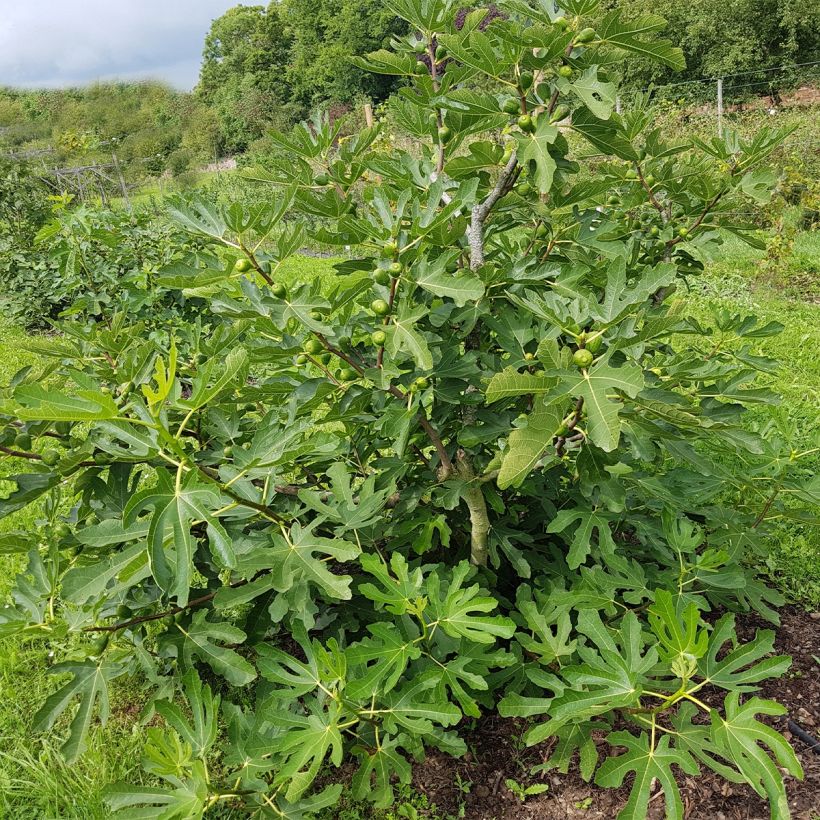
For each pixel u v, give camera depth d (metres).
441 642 2.41
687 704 2.29
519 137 2.41
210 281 2.08
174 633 2.44
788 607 3.44
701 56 24.70
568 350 1.94
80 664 2.36
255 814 2.27
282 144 2.61
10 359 7.85
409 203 2.68
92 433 2.24
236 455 2.13
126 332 2.87
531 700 2.34
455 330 2.78
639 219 3.48
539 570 3.20
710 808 2.47
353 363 2.35
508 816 2.50
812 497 2.92
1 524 4.38
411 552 3.13
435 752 2.72
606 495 2.44
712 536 3.04
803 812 2.44
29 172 12.42
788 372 6.16
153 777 2.73
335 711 2.11
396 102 2.80
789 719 2.79
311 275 10.92
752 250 10.46
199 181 31.61
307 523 2.71
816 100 19.20
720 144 2.91
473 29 2.71
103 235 4.95
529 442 1.99
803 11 22.27
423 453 2.99
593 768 2.36
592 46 2.34
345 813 2.54
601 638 2.24
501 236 3.02
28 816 2.61
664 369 2.86
